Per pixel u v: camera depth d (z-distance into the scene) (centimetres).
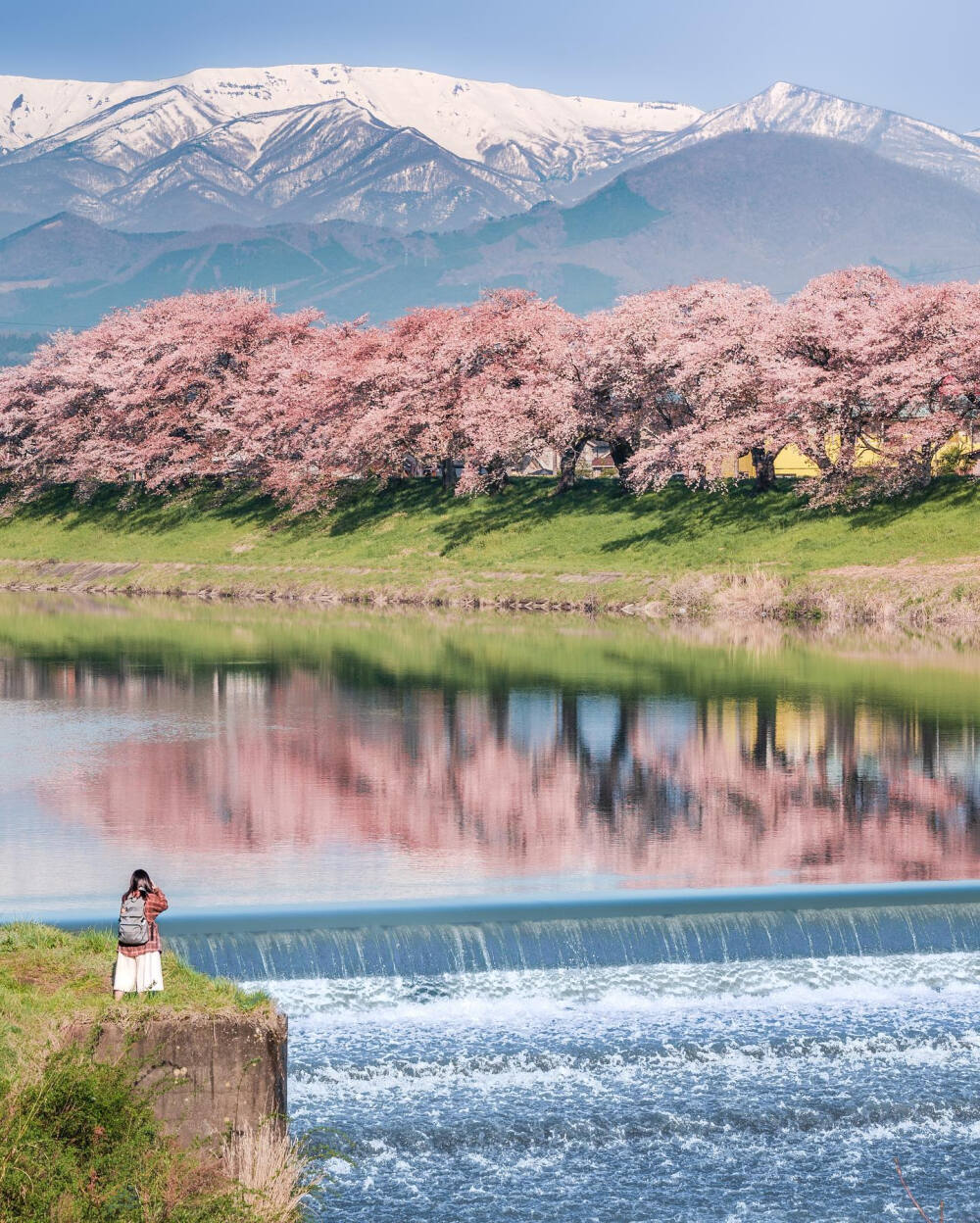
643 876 9750
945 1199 6200
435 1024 7469
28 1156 4894
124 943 5816
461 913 8644
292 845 10662
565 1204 6081
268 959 7888
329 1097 6819
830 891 9188
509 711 16338
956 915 8581
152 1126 5256
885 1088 7044
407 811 11738
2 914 8844
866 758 13675
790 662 19750
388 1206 6034
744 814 11575
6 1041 5444
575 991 7819
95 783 12825
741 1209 6088
